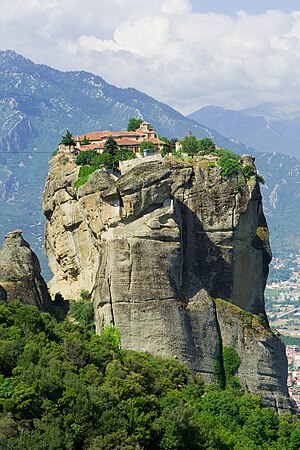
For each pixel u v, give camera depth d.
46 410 168.75
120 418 177.88
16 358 181.88
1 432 159.00
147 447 182.62
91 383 188.25
